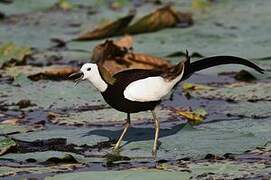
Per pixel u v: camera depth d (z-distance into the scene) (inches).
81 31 842.8
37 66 675.4
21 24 888.3
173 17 804.6
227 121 497.7
